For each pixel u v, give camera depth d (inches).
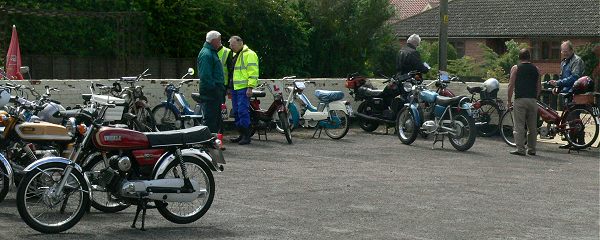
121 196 346.9
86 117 346.0
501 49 2532.0
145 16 1091.3
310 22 1321.4
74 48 1066.1
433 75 1563.7
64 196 338.6
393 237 344.5
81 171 340.8
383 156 594.6
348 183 475.2
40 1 1043.3
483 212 401.1
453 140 636.1
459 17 2610.7
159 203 354.9
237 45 642.2
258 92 670.5
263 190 448.5
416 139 700.7
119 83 641.0
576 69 666.2
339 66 1336.1
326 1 1310.3
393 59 1467.8
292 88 697.6
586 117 641.6
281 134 716.0
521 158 599.8
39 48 1037.2
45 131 375.9
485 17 2568.9
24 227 347.9
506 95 740.0
